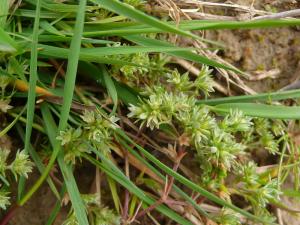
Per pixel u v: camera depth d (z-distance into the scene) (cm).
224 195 10
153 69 10
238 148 10
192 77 11
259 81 12
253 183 11
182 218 10
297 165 11
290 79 12
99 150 10
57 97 10
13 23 10
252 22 9
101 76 10
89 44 10
